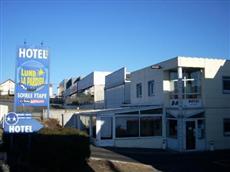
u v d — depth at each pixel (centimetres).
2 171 1425
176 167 2066
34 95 1678
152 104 3284
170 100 3023
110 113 3041
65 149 1555
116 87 4500
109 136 3119
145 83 3438
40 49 1691
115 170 1830
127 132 3069
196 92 2958
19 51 1667
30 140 1684
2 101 6481
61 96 9512
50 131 1652
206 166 2105
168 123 3069
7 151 1894
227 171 1953
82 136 1633
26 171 1527
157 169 1989
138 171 1886
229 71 2986
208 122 2902
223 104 2955
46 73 1695
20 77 1666
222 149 2927
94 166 1862
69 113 4284
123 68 4181
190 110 2866
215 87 2928
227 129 2972
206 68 2895
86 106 5953
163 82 3092
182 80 2909
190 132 2864
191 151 2820
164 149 2962
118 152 2666
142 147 3059
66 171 1566
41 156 1589
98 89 5709
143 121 3103
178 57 2820
